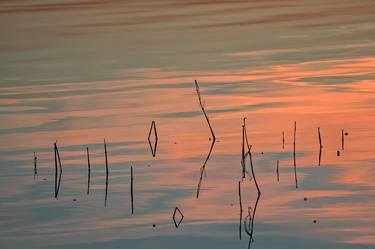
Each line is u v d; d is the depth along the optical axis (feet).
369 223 119.96
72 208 131.75
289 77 225.56
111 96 211.20
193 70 237.66
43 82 229.86
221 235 117.50
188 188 139.33
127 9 342.44
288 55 252.83
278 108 193.88
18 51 273.13
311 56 249.96
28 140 174.09
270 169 148.36
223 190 137.59
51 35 294.87
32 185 144.05
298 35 280.51
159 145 167.22
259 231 118.32
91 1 362.74
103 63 251.19
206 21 311.47
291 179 142.00
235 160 155.22
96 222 124.98
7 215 129.08
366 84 214.48
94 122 186.80
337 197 131.75
